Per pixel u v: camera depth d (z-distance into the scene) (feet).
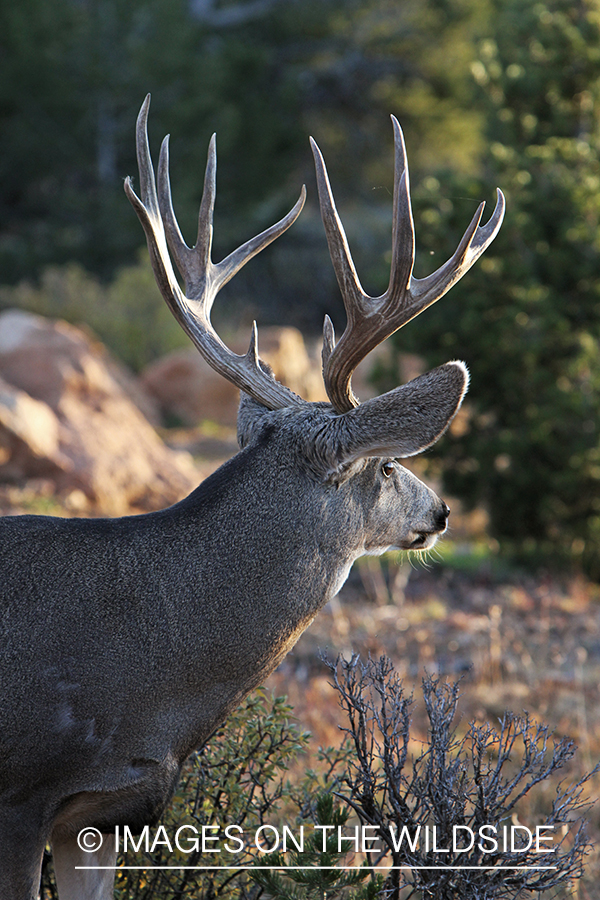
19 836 14.98
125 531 16.35
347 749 20.66
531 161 58.80
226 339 112.37
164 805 15.96
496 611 41.19
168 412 106.83
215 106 155.33
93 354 81.87
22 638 15.19
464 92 159.12
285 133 167.73
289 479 16.65
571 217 57.31
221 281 19.36
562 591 54.75
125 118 158.61
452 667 38.99
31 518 16.42
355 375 100.42
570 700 34.73
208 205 19.24
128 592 15.79
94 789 15.31
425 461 60.70
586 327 58.44
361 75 174.70
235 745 19.22
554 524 58.08
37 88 152.05
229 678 16.15
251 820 19.62
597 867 22.67
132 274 120.98
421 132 168.25
